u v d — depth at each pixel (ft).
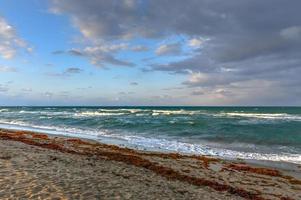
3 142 59.16
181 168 49.03
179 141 82.33
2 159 37.04
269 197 36.68
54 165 36.42
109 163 45.55
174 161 54.44
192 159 57.06
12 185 26.27
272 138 85.40
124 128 114.32
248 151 67.87
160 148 71.00
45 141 72.59
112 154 54.95
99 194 26.48
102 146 68.59
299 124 122.72
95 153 55.57
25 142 65.92
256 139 84.17
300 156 62.13
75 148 62.44
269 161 57.47
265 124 122.83
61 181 28.86
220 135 92.07
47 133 101.40
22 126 132.05
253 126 114.73
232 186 40.68
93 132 103.50
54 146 61.57
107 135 95.30
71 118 167.12
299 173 48.83
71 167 36.76
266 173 47.98
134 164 47.52
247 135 90.99
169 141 82.28
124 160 50.01
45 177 29.63
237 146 74.59
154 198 27.99
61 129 115.55
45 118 175.42
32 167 33.76
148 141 82.23
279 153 65.41
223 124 122.52
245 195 36.14
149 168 45.62
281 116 184.96
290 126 114.32
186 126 116.88
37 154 44.14
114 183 31.09
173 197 29.60
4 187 25.63
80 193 25.95
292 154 64.28
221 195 34.55
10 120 170.71
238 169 50.08
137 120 146.72
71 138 85.25
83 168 37.58
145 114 210.38
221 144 77.51
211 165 52.60
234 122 133.49
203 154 64.08
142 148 70.54
